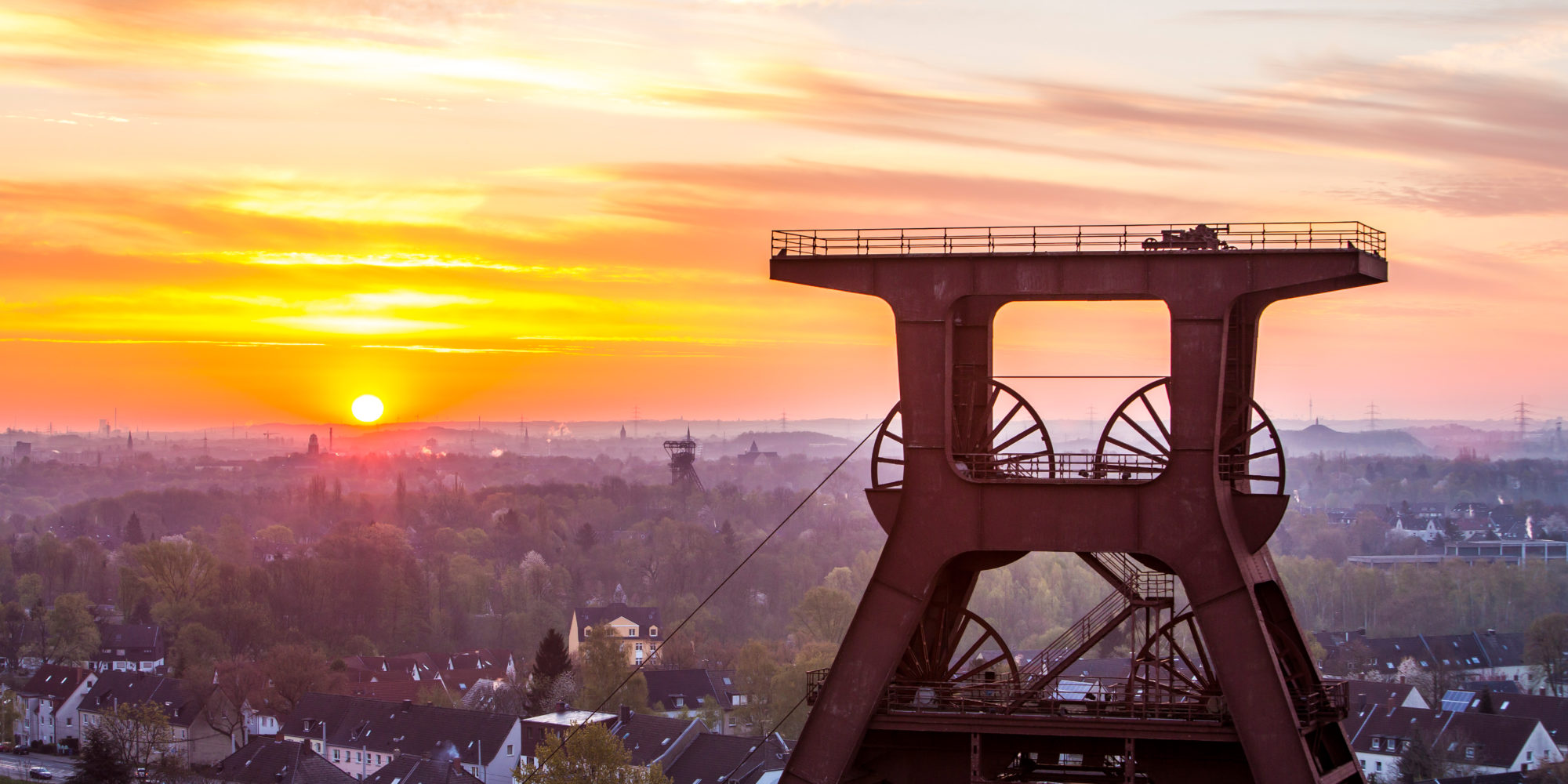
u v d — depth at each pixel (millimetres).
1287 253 37531
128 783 125500
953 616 42281
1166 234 38844
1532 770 121812
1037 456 40062
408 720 134000
